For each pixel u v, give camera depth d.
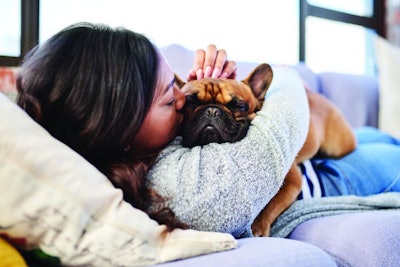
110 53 0.60
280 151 0.70
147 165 0.65
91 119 0.57
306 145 1.07
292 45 2.40
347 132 1.24
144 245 0.51
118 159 0.62
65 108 0.57
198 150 0.68
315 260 0.54
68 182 0.49
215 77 0.92
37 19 1.72
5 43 1.69
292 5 2.38
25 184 0.46
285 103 0.80
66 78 0.58
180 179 0.62
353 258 0.71
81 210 0.48
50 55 0.60
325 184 1.08
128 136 0.60
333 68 2.65
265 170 0.68
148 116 0.66
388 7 2.77
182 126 0.81
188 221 0.61
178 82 0.92
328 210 0.91
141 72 0.62
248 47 2.27
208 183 0.62
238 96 0.83
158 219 0.58
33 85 0.59
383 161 1.16
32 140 0.49
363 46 2.78
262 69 0.91
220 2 2.16
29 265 0.51
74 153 0.52
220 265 0.49
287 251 0.54
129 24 1.92
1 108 0.49
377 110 1.97
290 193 0.91
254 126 0.74
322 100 1.27
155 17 1.99
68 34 0.62
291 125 0.77
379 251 0.69
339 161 1.17
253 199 0.66
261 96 0.90
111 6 1.88
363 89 1.95
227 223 0.63
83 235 0.48
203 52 0.98
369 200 0.94
